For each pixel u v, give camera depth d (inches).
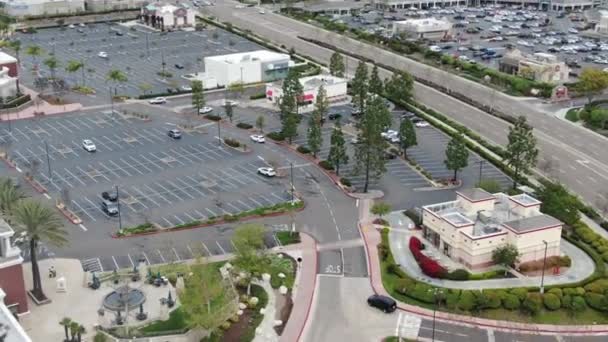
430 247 4884.4
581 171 6348.4
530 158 5802.2
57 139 7106.3
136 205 5531.5
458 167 5959.6
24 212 4079.7
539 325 4025.6
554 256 4685.0
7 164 6387.8
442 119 7746.1
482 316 4104.3
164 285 4357.8
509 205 5000.0
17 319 3932.1
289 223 5255.9
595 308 4168.3
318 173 6240.2
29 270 4539.9
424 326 4015.8
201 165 6392.7
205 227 5167.3
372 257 4761.3
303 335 3914.9
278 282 4424.2
